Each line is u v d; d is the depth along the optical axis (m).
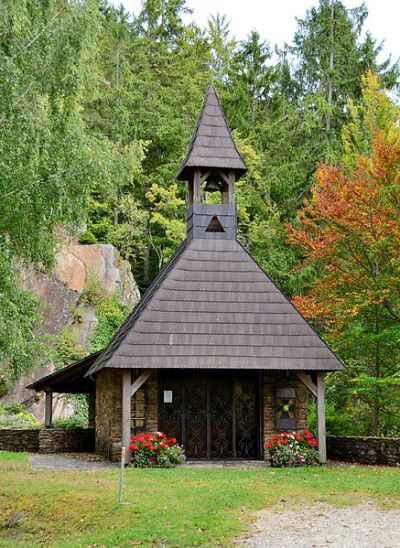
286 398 17.84
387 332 19.05
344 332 20.08
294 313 17.62
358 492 12.36
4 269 14.66
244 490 12.49
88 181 15.87
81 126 16.55
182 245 20.22
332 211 18.94
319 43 42.56
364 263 19.66
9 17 14.66
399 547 8.72
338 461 17.80
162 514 10.77
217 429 17.92
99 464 17.19
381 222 18.44
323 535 9.41
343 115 38.84
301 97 46.06
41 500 12.18
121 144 36.59
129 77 40.06
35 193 14.75
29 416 27.05
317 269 30.06
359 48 39.75
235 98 38.84
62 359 29.44
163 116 40.31
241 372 18.20
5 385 28.02
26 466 16.62
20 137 14.58
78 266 32.06
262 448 17.67
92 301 32.06
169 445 16.84
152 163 40.78
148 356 16.41
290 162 35.47
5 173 14.23
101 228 37.53
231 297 17.69
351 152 28.77
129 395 16.50
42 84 15.62
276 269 31.45
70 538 10.46
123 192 40.00
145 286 41.03
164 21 47.25
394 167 18.58
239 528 9.85
